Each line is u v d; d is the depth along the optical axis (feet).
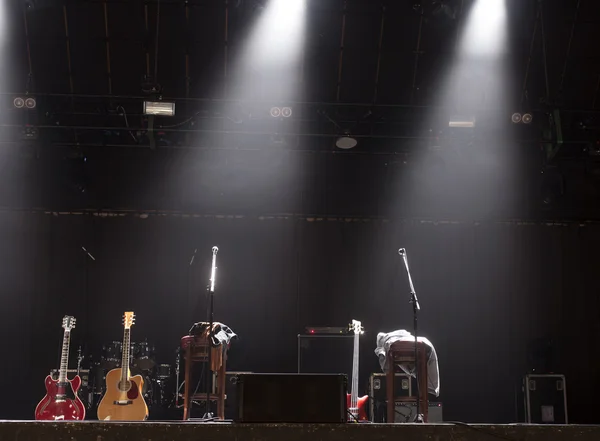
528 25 27.91
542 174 29.53
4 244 29.48
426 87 28.40
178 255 29.99
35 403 28.63
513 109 27.14
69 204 29.66
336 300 30.12
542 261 30.68
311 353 26.27
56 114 27.37
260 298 29.99
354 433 15.08
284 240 30.37
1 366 28.84
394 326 30.12
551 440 15.19
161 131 27.22
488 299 30.50
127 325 24.06
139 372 26.37
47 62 27.63
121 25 27.25
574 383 29.81
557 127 26.96
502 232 30.83
